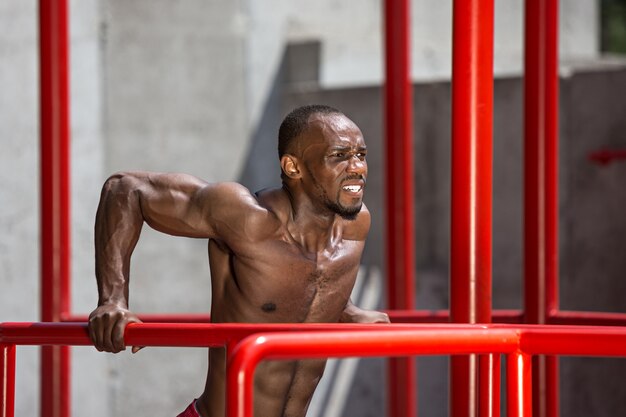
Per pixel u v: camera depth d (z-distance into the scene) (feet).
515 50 59.16
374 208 45.11
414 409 31.35
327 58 47.91
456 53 16.80
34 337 14.30
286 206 14.40
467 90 16.74
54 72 26.81
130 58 43.91
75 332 14.06
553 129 24.38
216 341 12.74
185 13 44.83
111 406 43.45
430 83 44.21
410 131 32.01
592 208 39.83
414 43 53.83
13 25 43.19
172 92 44.60
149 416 43.80
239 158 45.80
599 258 39.65
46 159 26.76
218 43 45.50
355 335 11.05
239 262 14.33
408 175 31.73
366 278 44.88
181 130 44.68
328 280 14.60
